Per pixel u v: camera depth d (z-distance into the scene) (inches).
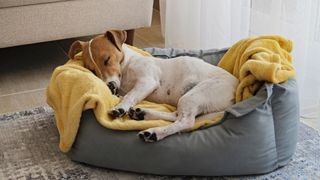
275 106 53.6
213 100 56.6
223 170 52.7
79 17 82.0
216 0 78.3
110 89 59.1
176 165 52.5
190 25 85.7
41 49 92.2
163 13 96.1
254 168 53.1
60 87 58.5
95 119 54.6
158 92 61.2
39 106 70.7
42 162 56.8
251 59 57.7
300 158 57.2
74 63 63.1
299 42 65.9
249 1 73.2
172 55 69.1
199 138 52.7
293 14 65.6
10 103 72.0
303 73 66.9
